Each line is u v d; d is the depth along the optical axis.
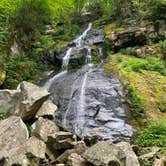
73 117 15.34
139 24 22.38
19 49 21.30
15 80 18.31
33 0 23.20
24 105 9.32
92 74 18.36
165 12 21.94
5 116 9.66
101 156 7.27
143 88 16.22
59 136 8.09
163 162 8.41
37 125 8.45
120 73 17.61
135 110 14.88
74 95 16.61
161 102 15.58
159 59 19.45
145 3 23.78
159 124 12.44
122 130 13.72
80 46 22.77
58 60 21.53
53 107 9.98
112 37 21.95
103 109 15.24
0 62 17.61
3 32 20.20
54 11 27.06
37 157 7.33
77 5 28.44
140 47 20.91
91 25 26.33
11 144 7.80
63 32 25.17
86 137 9.21
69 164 7.32
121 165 7.38
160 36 21.33
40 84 18.78
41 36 23.91
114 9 25.70
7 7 23.05
